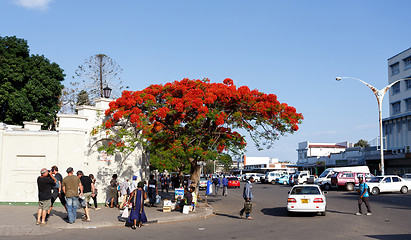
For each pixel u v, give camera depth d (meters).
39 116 35.00
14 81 33.50
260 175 67.44
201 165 21.89
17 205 18.30
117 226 13.85
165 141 20.53
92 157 20.00
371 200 25.25
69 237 11.41
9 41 33.94
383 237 11.26
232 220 15.84
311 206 16.17
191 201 17.50
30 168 19.17
